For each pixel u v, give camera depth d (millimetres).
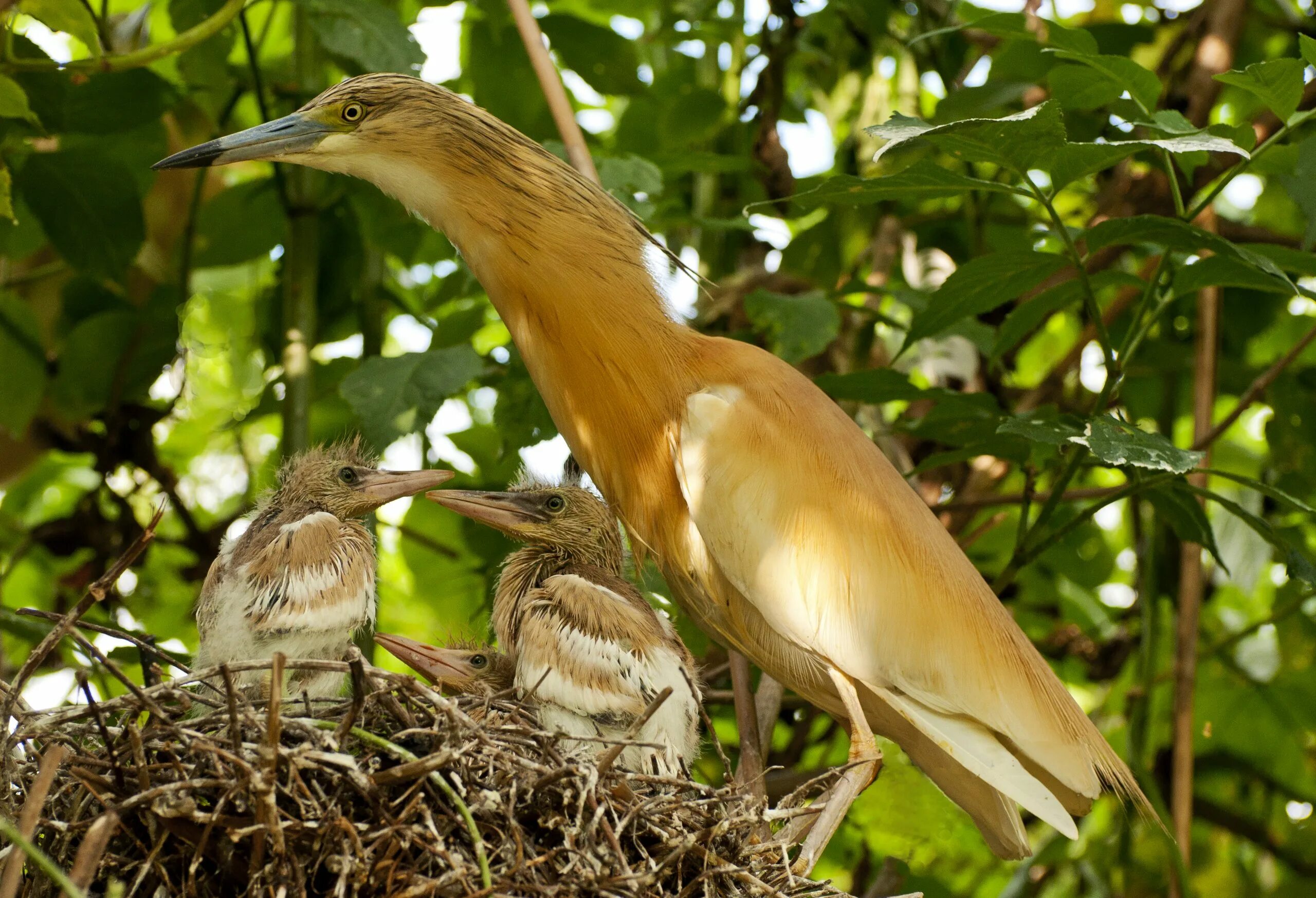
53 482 12352
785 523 6973
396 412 7832
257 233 10977
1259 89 6633
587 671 6578
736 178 10961
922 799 8266
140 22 11000
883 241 10531
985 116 9117
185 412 11547
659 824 5863
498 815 5559
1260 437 12758
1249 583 10734
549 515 7438
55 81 8742
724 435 7152
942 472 10203
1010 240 11055
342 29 8539
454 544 10773
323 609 6414
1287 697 11047
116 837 5602
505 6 10133
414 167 7543
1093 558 10945
